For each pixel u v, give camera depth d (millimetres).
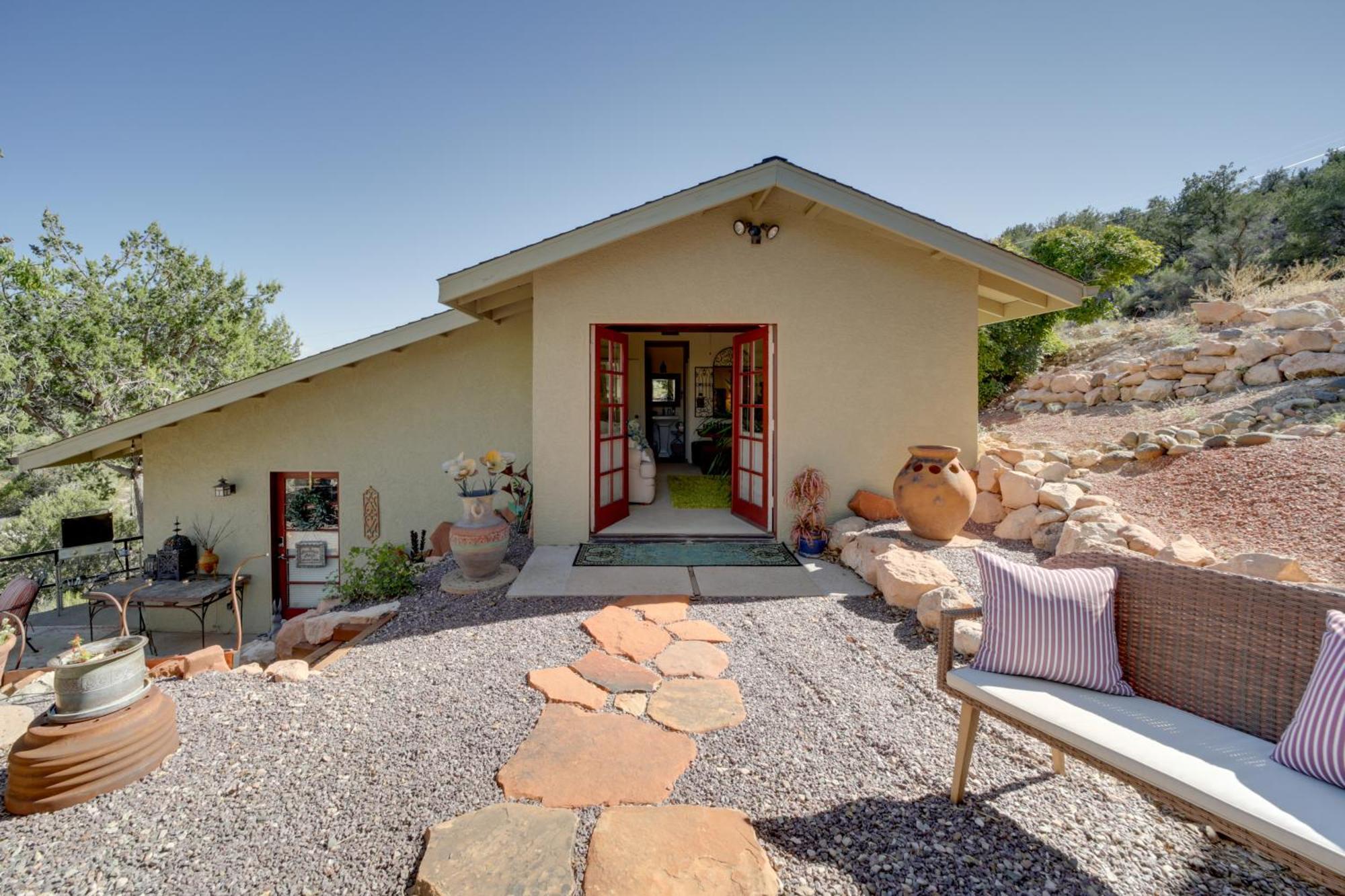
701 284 5570
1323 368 6312
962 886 1668
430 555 6266
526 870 1729
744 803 2064
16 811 2088
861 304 5613
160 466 6902
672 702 2793
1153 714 1871
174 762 2363
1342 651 1557
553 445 5633
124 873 1791
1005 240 17719
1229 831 1409
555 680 3033
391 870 1794
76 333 11766
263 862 1831
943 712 2705
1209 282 16734
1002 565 2227
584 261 5539
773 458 5719
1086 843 1843
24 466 6074
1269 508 4047
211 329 14094
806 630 3686
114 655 2270
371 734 2566
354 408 6961
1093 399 8695
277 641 4137
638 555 5312
